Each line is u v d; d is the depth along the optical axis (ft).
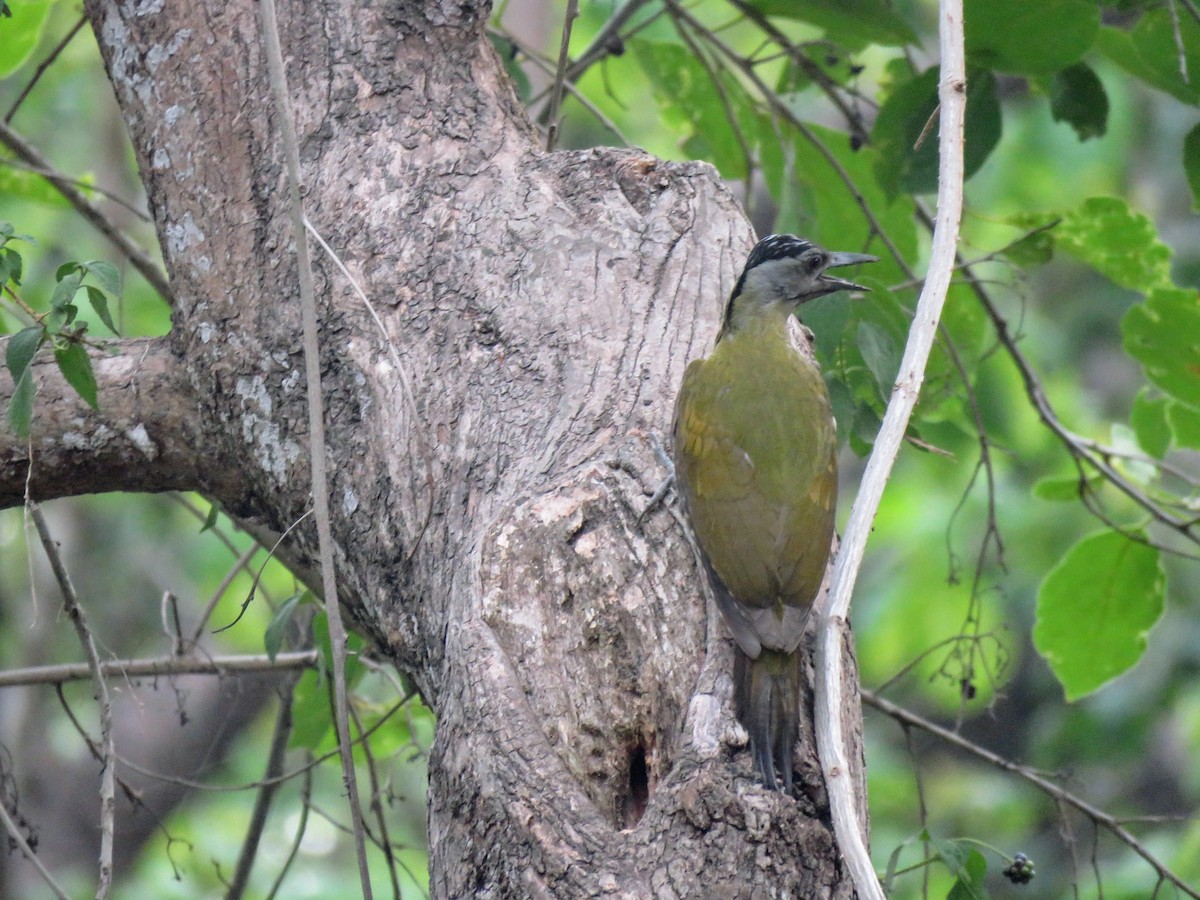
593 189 27.84
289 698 38.88
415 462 25.09
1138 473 43.16
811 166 44.93
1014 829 70.49
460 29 29.25
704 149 47.47
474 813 21.50
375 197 27.43
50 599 70.23
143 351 28.86
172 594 35.83
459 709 22.24
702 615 23.45
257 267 27.40
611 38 43.14
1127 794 73.00
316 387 23.95
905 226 44.83
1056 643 41.70
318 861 70.18
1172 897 47.21
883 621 72.59
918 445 33.94
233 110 28.25
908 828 71.77
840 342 32.71
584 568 23.11
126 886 71.20
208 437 28.37
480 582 22.88
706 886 20.30
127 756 72.59
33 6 40.73
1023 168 75.66
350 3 28.81
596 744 22.40
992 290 63.72
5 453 28.27
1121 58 39.24
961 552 70.59
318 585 31.91
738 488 25.08
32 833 33.01
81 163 74.33
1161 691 67.77
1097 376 81.66
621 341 26.00
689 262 27.50
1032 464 69.51
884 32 38.88
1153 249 41.01
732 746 21.45
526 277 26.53
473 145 28.17
